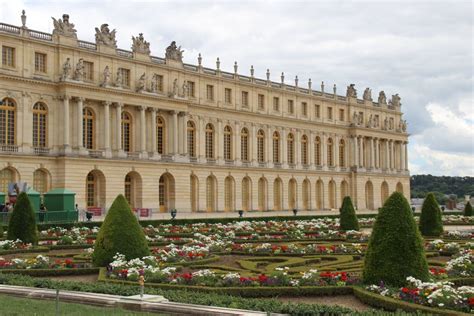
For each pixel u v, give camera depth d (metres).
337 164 132.50
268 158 115.69
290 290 24.23
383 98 146.38
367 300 22.36
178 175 94.88
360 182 136.25
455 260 30.19
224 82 106.88
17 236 43.94
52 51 80.75
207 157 104.06
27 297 23.06
